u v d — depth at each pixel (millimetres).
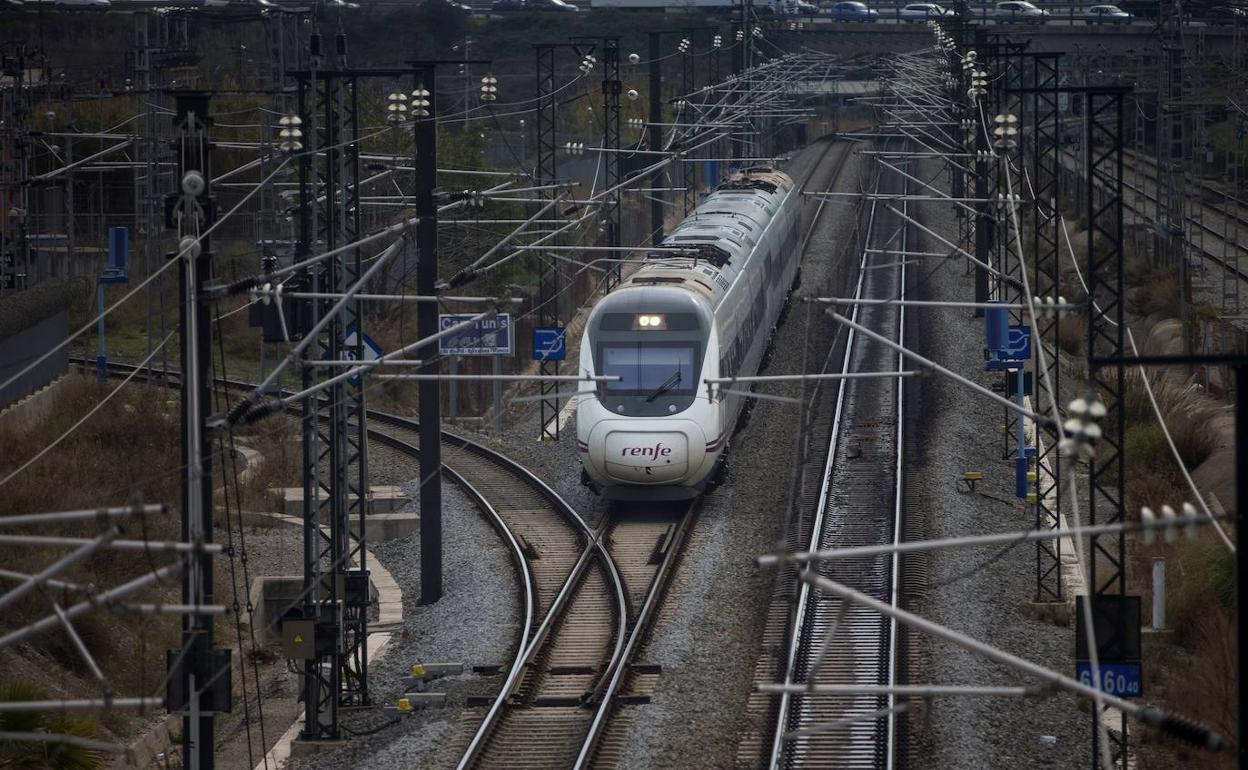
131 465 140125
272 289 81000
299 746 87688
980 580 111750
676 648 97250
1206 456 149000
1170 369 180500
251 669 108875
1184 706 87562
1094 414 56562
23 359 158375
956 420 159500
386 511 138875
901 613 52375
